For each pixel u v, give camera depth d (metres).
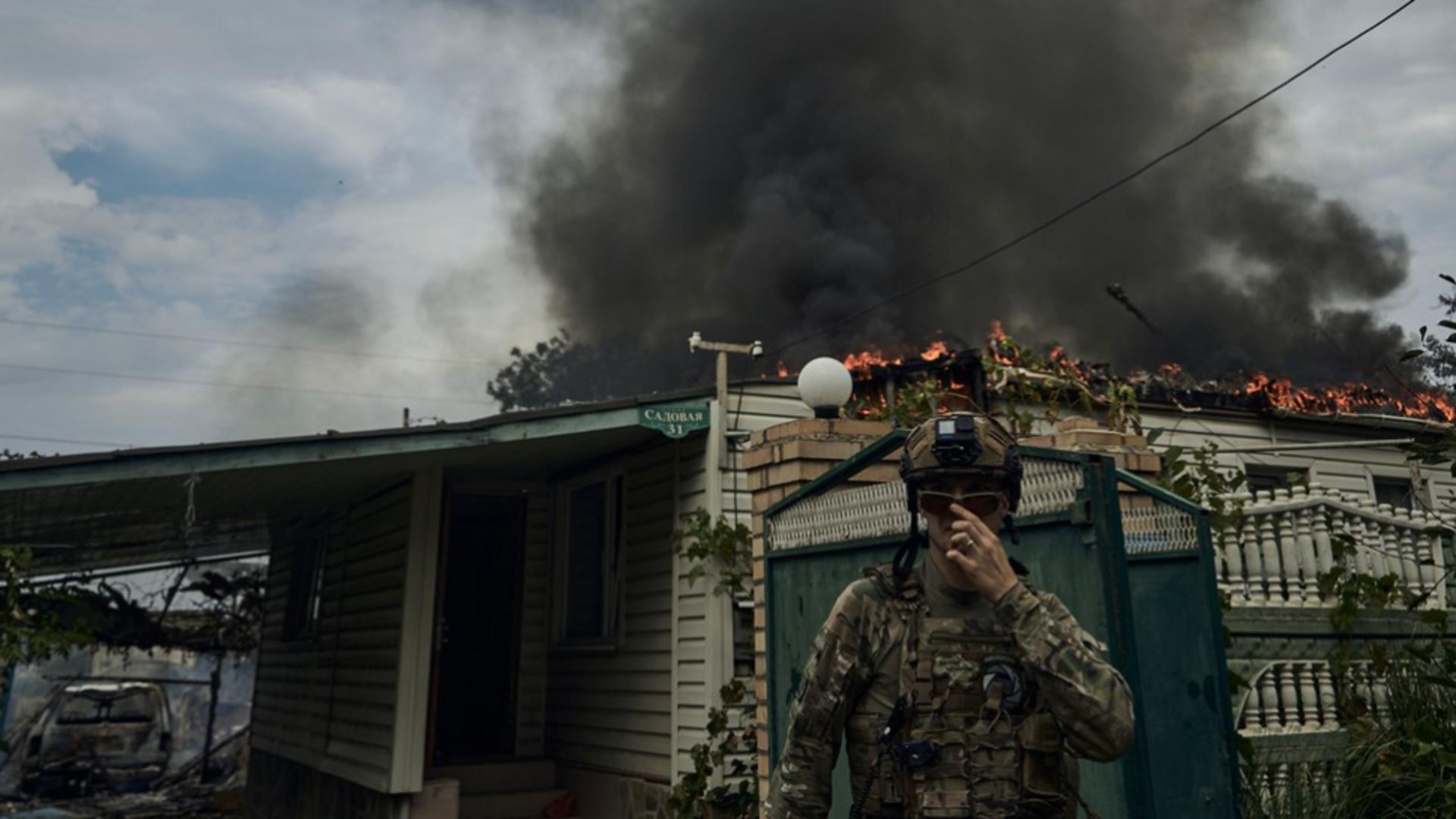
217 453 6.91
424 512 9.36
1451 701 5.58
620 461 10.11
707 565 8.53
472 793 10.00
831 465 5.90
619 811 9.35
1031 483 3.93
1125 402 8.34
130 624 15.91
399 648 9.08
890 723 2.03
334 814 10.47
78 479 6.39
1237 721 5.59
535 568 11.31
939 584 2.14
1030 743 1.95
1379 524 6.38
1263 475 11.66
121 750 17.64
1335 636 5.98
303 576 13.37
